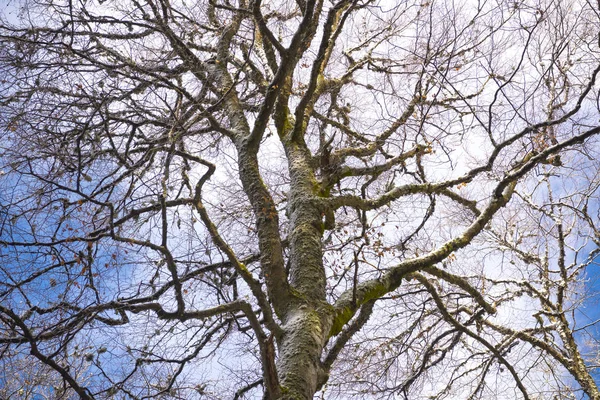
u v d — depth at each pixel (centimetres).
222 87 859
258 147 773
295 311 609
